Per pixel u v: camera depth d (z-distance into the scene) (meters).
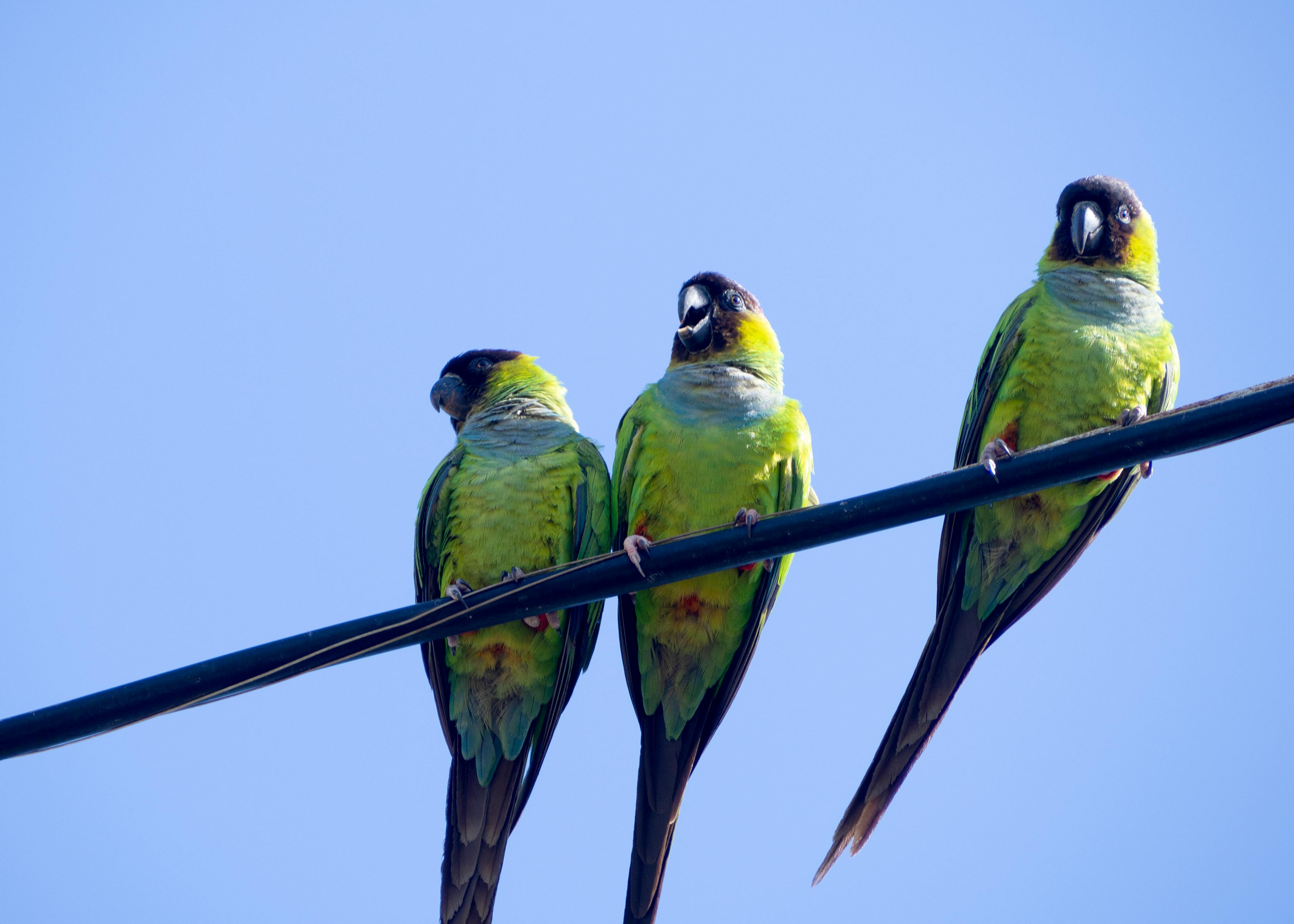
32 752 8.20
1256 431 7.71
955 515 11.38
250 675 8.27
